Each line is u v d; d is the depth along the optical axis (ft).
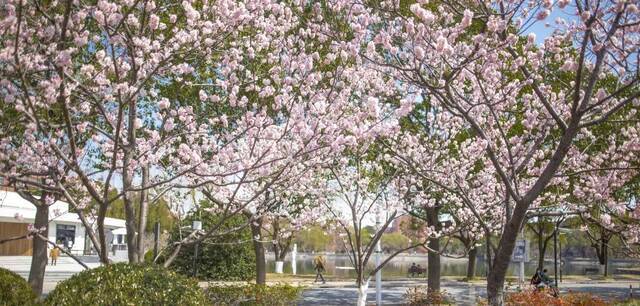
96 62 25.18
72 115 24.45
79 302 19.48
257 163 23.30
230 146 27.37
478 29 30.99
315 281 81.41
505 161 34.68
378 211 36.32
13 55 18.16
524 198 23.34
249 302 38.14
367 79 28.86
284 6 30.12
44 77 21.79
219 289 38.55
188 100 33.32
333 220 37.11
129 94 21.75
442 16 26.05
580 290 77.20
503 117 37.04
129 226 25.12
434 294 50.26
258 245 50.39
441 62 24.45
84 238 125.70
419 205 39.37
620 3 20.83
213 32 25.53
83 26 21.80
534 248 169.68
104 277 20.38
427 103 41.86
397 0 25.35
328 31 28.55
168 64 24.18
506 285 54.03
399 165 36.50
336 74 27.04
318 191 35.14
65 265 95.04
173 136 25.48
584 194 36.09
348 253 33.27
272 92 25.99
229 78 29.78
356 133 23.54
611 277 109.60
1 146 21.13
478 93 30.81
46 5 22.63
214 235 25.85
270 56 29.07
